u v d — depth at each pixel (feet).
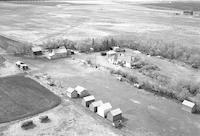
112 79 184.85
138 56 246.68
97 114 128.98
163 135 112.37
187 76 200.34
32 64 210.79
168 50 264.31
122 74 193.36
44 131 108.99
